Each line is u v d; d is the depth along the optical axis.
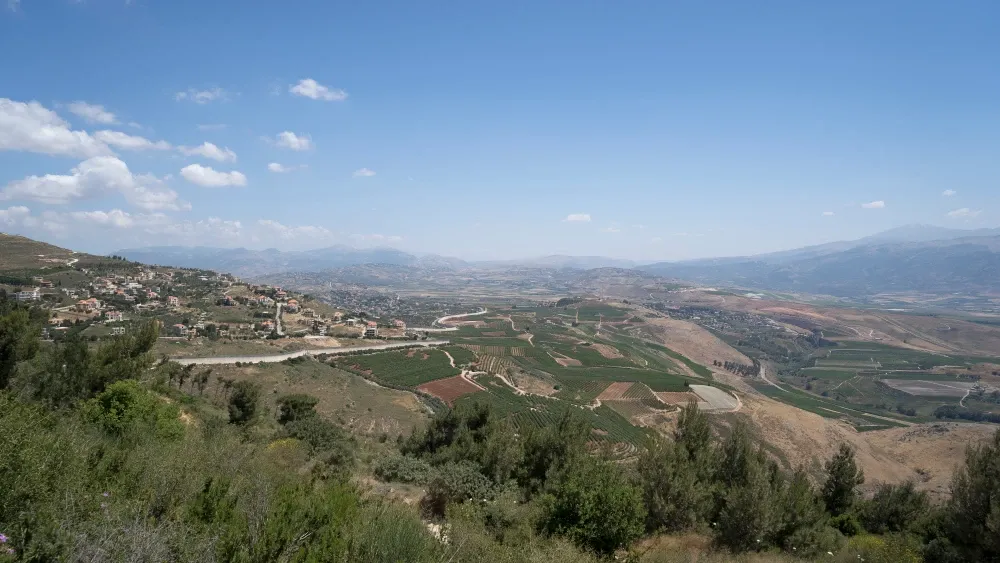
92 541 5.82
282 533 6.84
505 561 10.05
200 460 11.42
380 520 8.69
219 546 6.35
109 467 8.83
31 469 6.14
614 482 14.45
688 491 18.14
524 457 22.75
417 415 79.06
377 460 26.77
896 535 19.52
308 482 11.55
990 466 14.62
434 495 17.05
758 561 15.48
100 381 27.64
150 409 20.55
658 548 14.74
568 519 13.68
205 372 69.88
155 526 6.78
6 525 5.48
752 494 17.11
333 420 67.25
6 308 34.09
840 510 28.03
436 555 8.95
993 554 13.89
